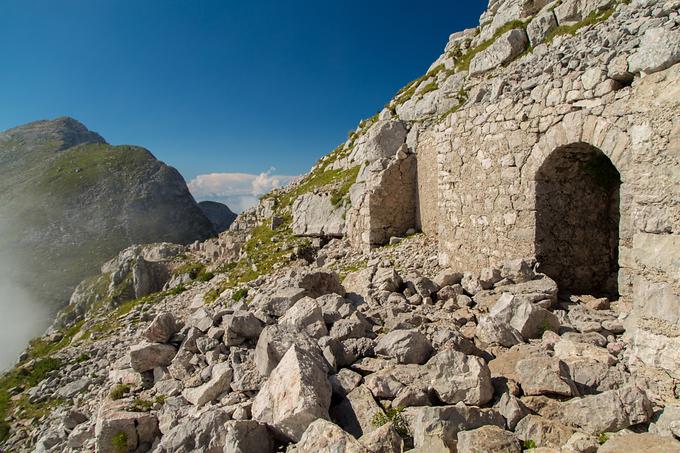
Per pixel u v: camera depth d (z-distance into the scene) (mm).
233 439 4523
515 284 8469
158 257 38531
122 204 98812
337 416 4977
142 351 7863
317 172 32531
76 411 9477
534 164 8664
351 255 18688
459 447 3939
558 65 8109
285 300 8320
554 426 4172
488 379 5059
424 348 6004
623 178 6633
